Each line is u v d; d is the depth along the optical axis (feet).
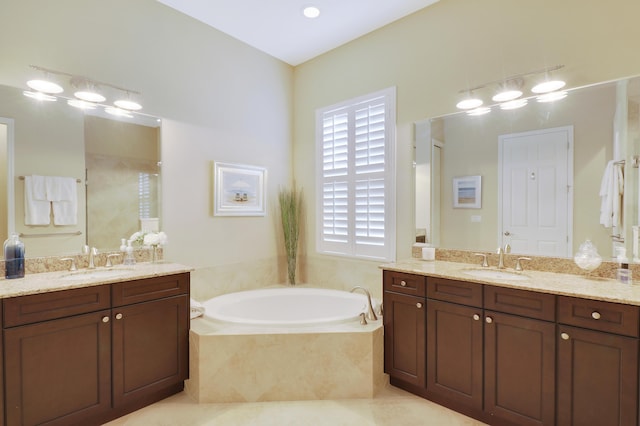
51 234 7.61
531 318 6.03
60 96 7.78
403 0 9.19
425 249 9.12
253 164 11.76
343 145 11.53
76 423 6.27
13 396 5.54
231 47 11.10
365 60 10.91
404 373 7.79
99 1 8.33
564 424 5.68
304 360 7.62
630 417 5.09
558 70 7.42
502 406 6.37
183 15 9.90
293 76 13.21
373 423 6.75
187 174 9.98
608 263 6.86
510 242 8.08
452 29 8.98
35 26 7.43
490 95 8.36
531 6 7.75
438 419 6.89
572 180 7.27
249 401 7.51
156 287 7.32
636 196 6.61
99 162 8.34
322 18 10.04
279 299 10.78
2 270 6.82
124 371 6.81
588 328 5.46
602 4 6.89
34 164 7.43
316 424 6.72
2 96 7.07
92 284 6.35
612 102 6.82
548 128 7.56
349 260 11.36
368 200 10.80
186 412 7.11
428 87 9.46
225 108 10.94
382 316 8.37
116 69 8.61
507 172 8.13
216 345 7.46
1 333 5.44
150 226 9.16
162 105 9.45
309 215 12.66
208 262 10.48
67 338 6.10
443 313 7.16
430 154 9.43
